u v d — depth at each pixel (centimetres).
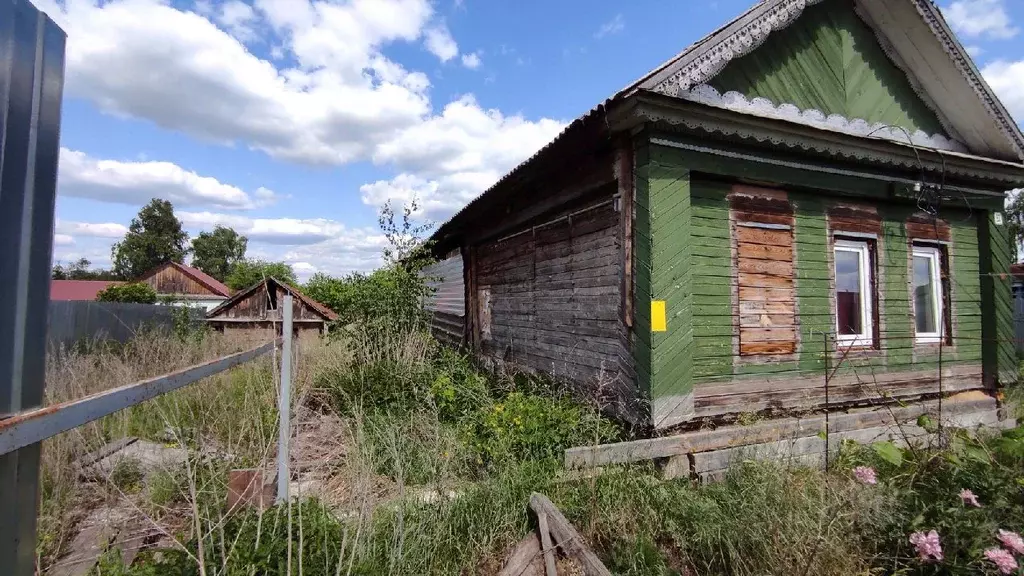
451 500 354
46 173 118
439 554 303
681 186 447
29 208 112
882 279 571
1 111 103
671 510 347
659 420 425
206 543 232
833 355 531
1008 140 605
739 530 312
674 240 441
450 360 750
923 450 391
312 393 619
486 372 875
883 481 357
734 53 466
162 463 337
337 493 367
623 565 299
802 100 538
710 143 462
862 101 579
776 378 499
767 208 507
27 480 117
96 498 324
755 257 497
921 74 605
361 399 544
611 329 505
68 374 445
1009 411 579
